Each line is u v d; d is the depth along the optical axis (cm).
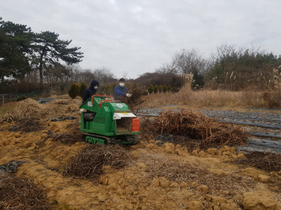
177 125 632
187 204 282
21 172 415
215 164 429
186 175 360
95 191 333
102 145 488
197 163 434
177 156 488
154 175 364
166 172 374
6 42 3073
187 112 685
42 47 4028
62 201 304
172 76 3594
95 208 284
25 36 3616
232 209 265
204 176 358
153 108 1340
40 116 1059
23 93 3562
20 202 296
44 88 3741
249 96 1218
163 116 709
